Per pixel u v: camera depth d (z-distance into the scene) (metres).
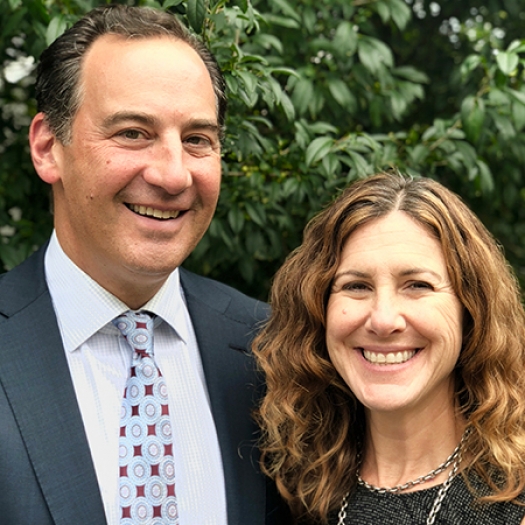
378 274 1.88
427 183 1.97
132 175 1.89
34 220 3.11
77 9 2.52
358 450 2.12
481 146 3.00
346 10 3.01
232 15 2.26
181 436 2.06
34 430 1.85
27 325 1.98
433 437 1.98
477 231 1.97
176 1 2.13
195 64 1.95
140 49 1.90
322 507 2.07
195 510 2.01
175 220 1.96
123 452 1.94
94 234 1.95
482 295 1.93
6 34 2.54
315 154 2.54
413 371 1.90
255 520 2.07
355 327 1.92
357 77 3.07
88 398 1.97
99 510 1.85
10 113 3.27
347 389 2.09
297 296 2.08
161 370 2.09
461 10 3.62
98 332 2.03
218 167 2.02
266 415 2.13
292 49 3.03
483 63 2.85
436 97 3.60
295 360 2.09
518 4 3.48
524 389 1.98
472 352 1.96
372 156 2.70
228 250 2.89
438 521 1.91
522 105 2.79
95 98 1.89
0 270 2.94
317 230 2.06
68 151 1.95
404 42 3.71
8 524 1.78
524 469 1.87
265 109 3.02
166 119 1.89
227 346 2.23
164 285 2.12
